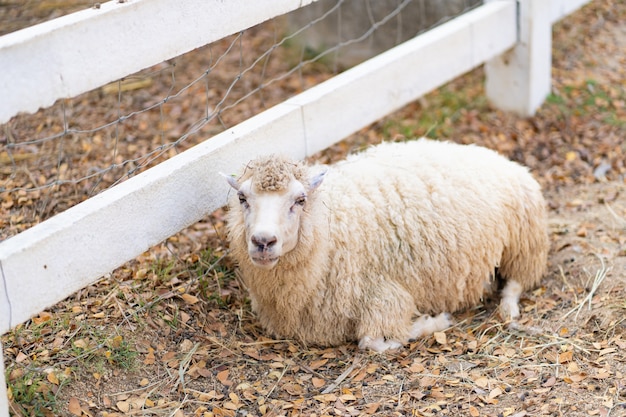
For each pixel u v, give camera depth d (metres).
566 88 7.48
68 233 3.60
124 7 3.72
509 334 4.48
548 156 6.57
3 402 3.34
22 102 3.35
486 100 7.25
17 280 3.39
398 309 4.41
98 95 7.11
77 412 3.63
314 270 4.19
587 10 9.18
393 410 3.80
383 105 5.50
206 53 8.20
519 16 6.76
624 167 6.38
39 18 7.25
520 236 4.89
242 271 4.39
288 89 7.55
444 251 4.52
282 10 4.67
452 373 4.11
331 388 4.02
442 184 4.61
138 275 4.62
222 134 4.53
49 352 3.94
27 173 5.70
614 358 4.07
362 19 7.97
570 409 3.69
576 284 4.92
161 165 4.21
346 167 4.66
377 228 4.43
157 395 3.87
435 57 5.89
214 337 4.33
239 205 4.14
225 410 3.77
